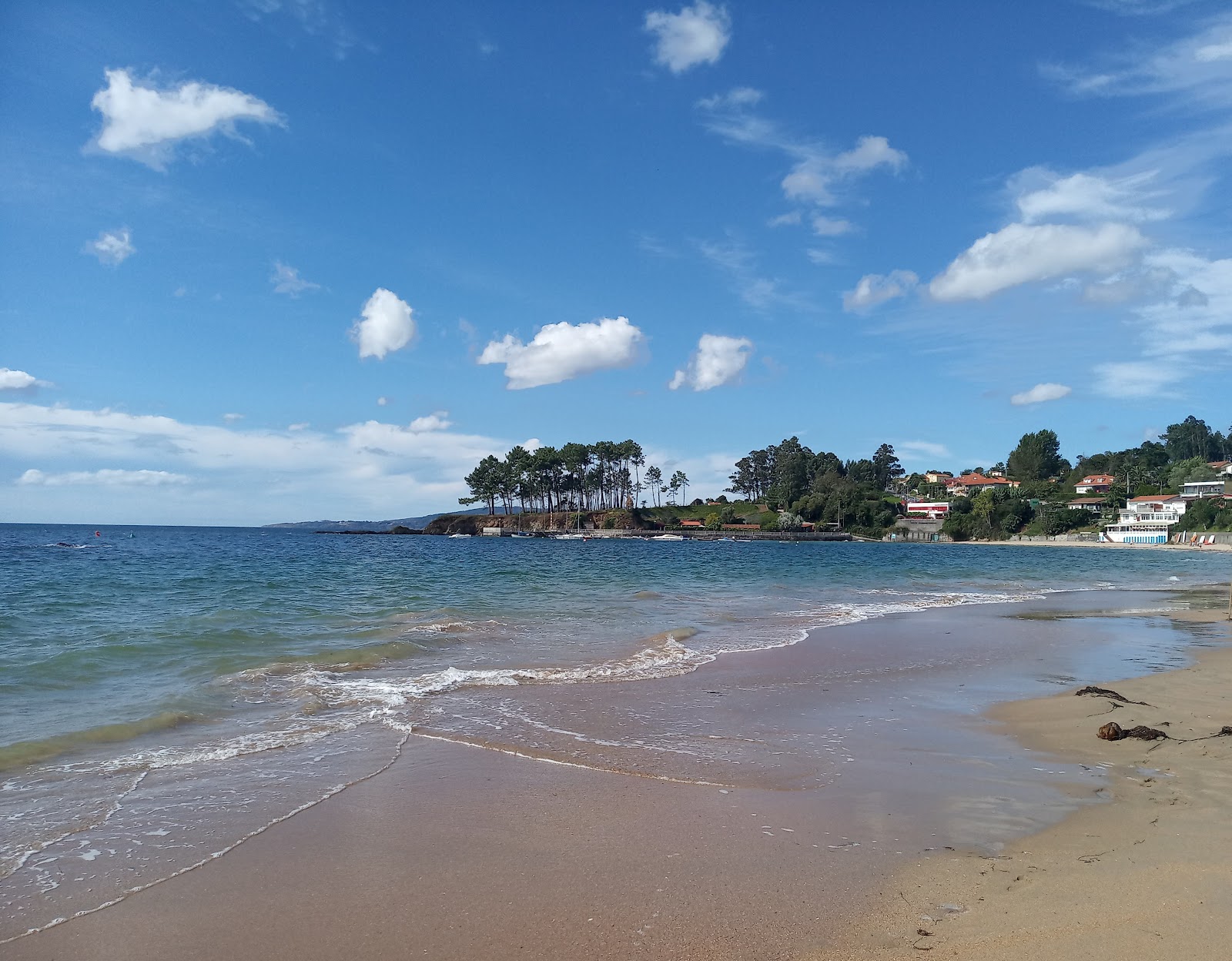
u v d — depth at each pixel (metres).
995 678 14.35
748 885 5.69
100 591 27.22
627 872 5.92
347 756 8.86
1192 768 8.64
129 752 8.86
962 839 6.59
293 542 106.75
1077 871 5.81
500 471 192.00
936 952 4.66
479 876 5.85
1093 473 185.50
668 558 69.25
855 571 49.25
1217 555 98.44
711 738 9.98
